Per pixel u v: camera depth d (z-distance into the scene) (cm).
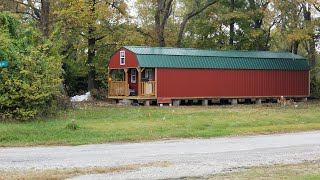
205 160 1404
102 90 4159
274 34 5444
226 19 4803
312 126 2261
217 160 1405
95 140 1766
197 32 5138
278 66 4075
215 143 1748
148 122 2312
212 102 3872
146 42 4653
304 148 1642
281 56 4203
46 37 3106
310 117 2631
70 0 3578
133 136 1855
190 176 1191
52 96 2517
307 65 4281
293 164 1359
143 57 3478
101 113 2706
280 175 1201
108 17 4081
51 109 2419
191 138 1872
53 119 2317
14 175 1178
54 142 1711
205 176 1192
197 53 3778
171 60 3566
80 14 3662
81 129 1978
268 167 1313
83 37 4281
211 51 3950
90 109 2959
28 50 2405
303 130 2156
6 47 2273
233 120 2430
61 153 1508
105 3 4034
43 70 2395
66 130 1933
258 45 5028
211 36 5188
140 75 3484
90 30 4134
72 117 2448
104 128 2042
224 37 5050
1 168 1265
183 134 1928
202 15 5053
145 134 1911
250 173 1226
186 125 2202
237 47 4944
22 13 3966
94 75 4362
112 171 1239
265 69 3991
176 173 1222
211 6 4959
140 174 1207
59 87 2722
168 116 2614
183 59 3622
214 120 2420
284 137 1930
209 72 3716
